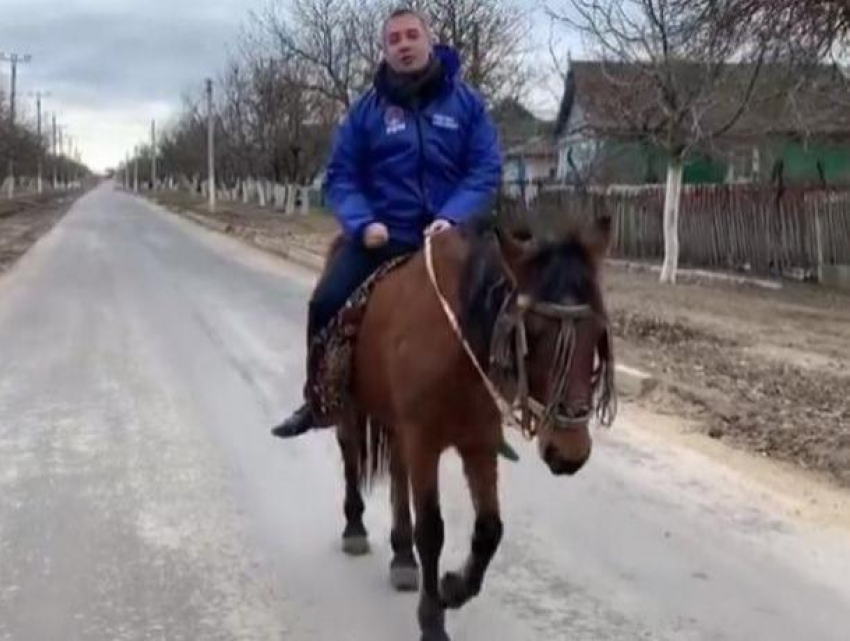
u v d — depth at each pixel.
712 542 5.71
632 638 4.50
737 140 29.06
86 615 4.78
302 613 4.80
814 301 17.22
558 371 3.30
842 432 7.96
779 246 20.81
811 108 25.77
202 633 4.59
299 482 6.93
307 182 55.44
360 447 5.02
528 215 3.54
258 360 11.55
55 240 34.56
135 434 8.22
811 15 12.66
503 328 3.48
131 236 37.12
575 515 6.21
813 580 5.16
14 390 9.88
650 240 24.84
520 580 5.18
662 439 7.98
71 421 8.63
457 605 4.29
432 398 3.95
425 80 4.52
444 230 4.16
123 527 6.00
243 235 35.62
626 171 33.53
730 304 16.47
